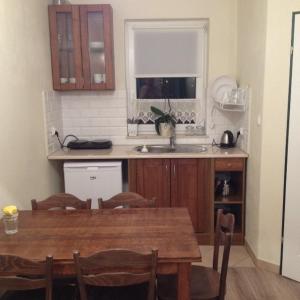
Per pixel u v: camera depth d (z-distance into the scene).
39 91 3.13
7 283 1.52
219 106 3.72
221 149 3.59
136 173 3.39
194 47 3.86
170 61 3.88
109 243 1.74
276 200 2.80
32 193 2.91
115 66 3.84
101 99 3.91
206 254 3.25
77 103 3.91
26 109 2.79
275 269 2.88
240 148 3.61
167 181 3.39
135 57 3.89
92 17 3.51
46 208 2.35
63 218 2.12
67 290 1.90
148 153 3.44
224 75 3.74
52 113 3.52
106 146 3.68
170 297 1.83
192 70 3.90
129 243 1.74
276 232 2.83
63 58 3.57
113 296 1.83
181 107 4.00
